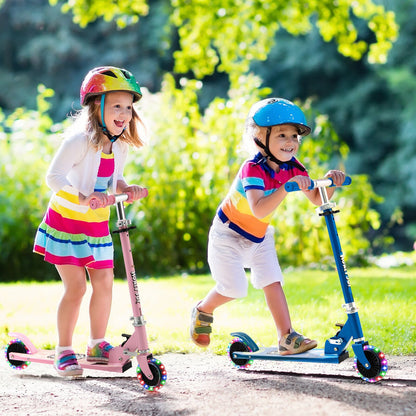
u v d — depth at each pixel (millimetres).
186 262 14648
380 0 34875
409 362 5629
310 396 4574
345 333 5051
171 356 6137
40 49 35062
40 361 5559
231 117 14773
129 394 4871
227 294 5590
